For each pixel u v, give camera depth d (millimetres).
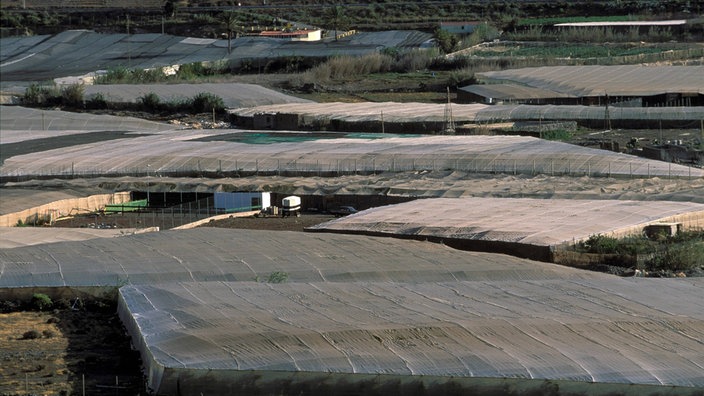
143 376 82812
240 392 77875
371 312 89625
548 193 143500
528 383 77562
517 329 84688
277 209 149625
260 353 80000
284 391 77938
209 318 88062
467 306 91875
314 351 80250
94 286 103438
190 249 113312
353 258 110000
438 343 82000
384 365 78562
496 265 107562
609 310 90938
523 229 122625
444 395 77625
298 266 107125
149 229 134625
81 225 141125
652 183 149250
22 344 91875
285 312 89750
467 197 143750
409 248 114125
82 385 81625
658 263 113000
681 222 127812
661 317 88750
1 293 103250
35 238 124938
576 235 119750
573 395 77562
